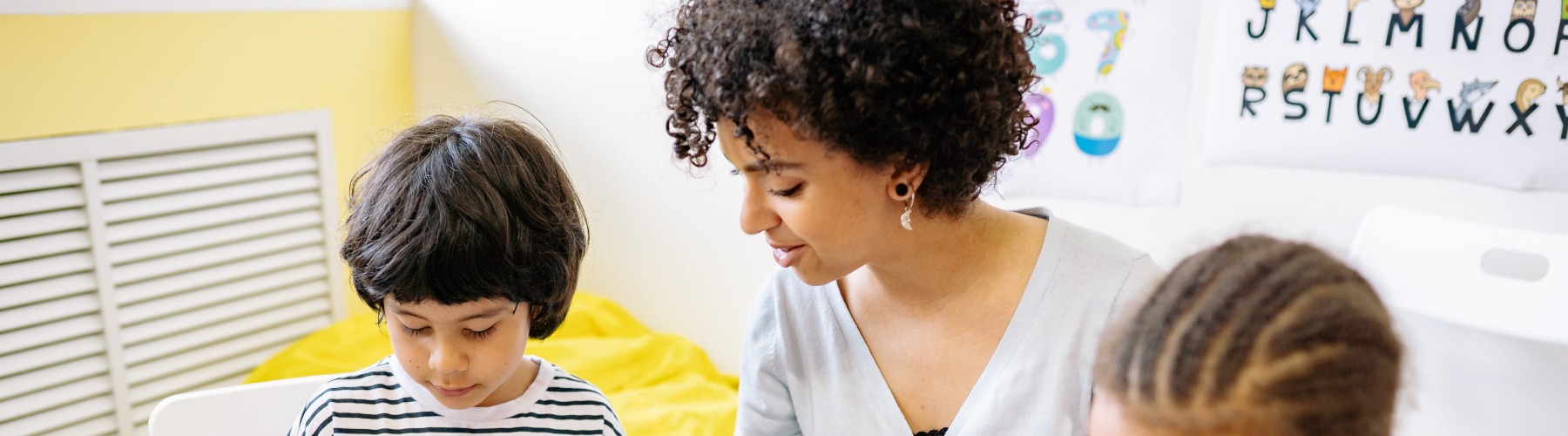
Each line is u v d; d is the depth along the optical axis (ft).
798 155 2.52
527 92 8.27
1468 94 5.39
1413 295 4.57
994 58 2.59
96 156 6.95
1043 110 6.36
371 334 7.72
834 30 2.37
